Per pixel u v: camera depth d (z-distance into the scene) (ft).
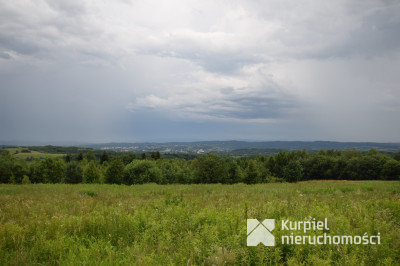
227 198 38.22
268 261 14.05
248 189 55.06
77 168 211.00
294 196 38.70
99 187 67.77
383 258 13.69
